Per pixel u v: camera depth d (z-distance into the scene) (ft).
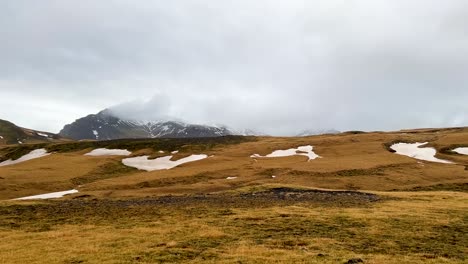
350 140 430.61
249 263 78.07
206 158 364.38
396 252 87.66
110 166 342.85
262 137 581.94
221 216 133.18
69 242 99.96
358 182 249.14
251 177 272.51
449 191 208.44
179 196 195.21
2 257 86.43
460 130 563.07
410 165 295.69
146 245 94.68
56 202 178.29
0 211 153.07
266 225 117.19
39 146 487.61
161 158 384.68
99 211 150.10
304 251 87.45
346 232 107.55
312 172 272.72
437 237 101.71
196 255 85.05
